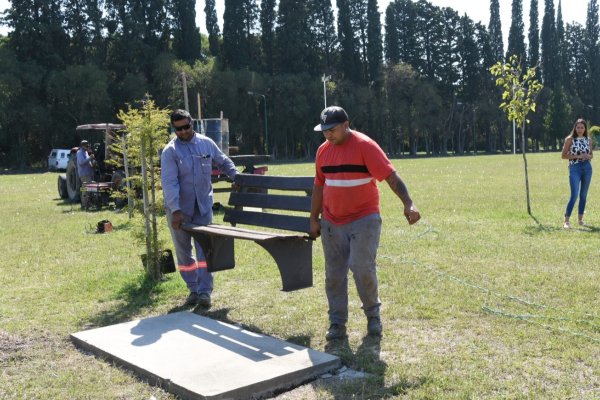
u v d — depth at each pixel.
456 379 4.17
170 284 7.15
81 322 5.94
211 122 16.69
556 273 7.09
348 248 5.09
